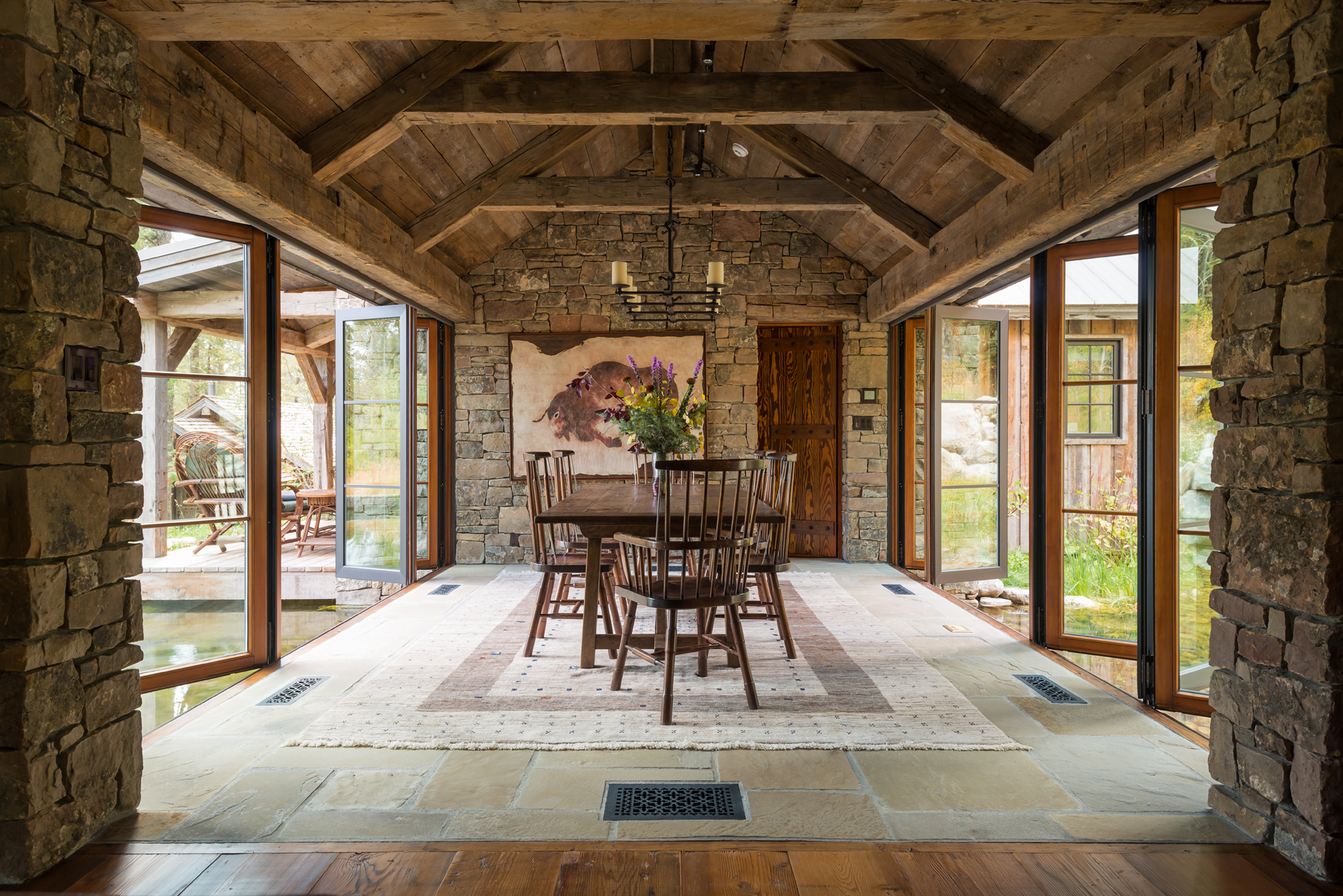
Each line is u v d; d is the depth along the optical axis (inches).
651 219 254.7
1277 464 77.2
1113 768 96.2
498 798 87.5
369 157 140.9
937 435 212.1
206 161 103.9
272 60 115.6
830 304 255.3
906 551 251.3
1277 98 76.9
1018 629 211.5
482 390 255.0
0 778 70.9
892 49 135.9
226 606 136.6
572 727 108.9
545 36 86.5
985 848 77.0
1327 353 71.4
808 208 199.8
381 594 247.8
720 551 122.8
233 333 137.1
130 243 85.8
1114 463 150.9
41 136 72.4
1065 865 74.0
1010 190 146.3
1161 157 101.0
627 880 71.1
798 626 171.8
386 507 223.1
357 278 182.4
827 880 71.2
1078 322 152.6
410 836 79.3
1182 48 97.3
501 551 255.6
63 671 75.4
